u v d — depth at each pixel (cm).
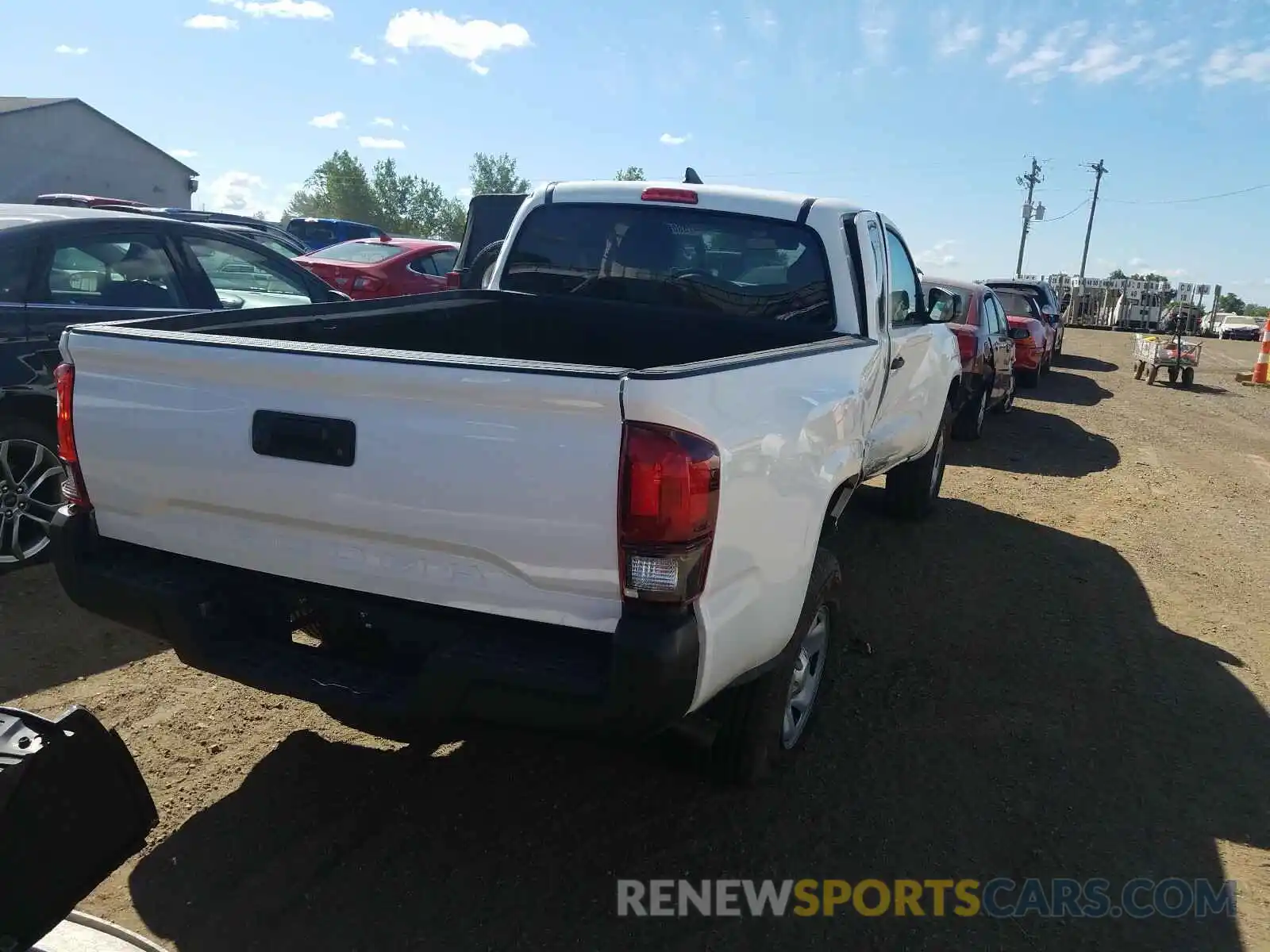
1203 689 466
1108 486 916
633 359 472
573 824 329
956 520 742
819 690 389
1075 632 526
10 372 480
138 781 236
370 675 281
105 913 273
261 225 1496
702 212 473
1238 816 359
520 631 259
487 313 477
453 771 356
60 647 430
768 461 279
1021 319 1670
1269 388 2019
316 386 262
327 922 275
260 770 349
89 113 4334
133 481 297
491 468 244
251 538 286
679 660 240
